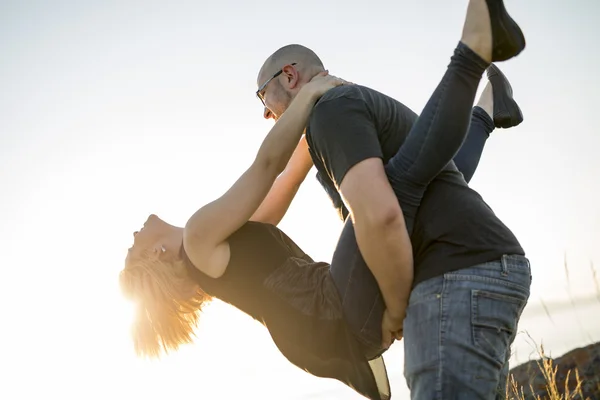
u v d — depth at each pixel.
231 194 2.64
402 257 2.37
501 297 2.36
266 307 2.74
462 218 2.42
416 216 2.45
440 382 2.31
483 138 3.23
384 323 2.54
